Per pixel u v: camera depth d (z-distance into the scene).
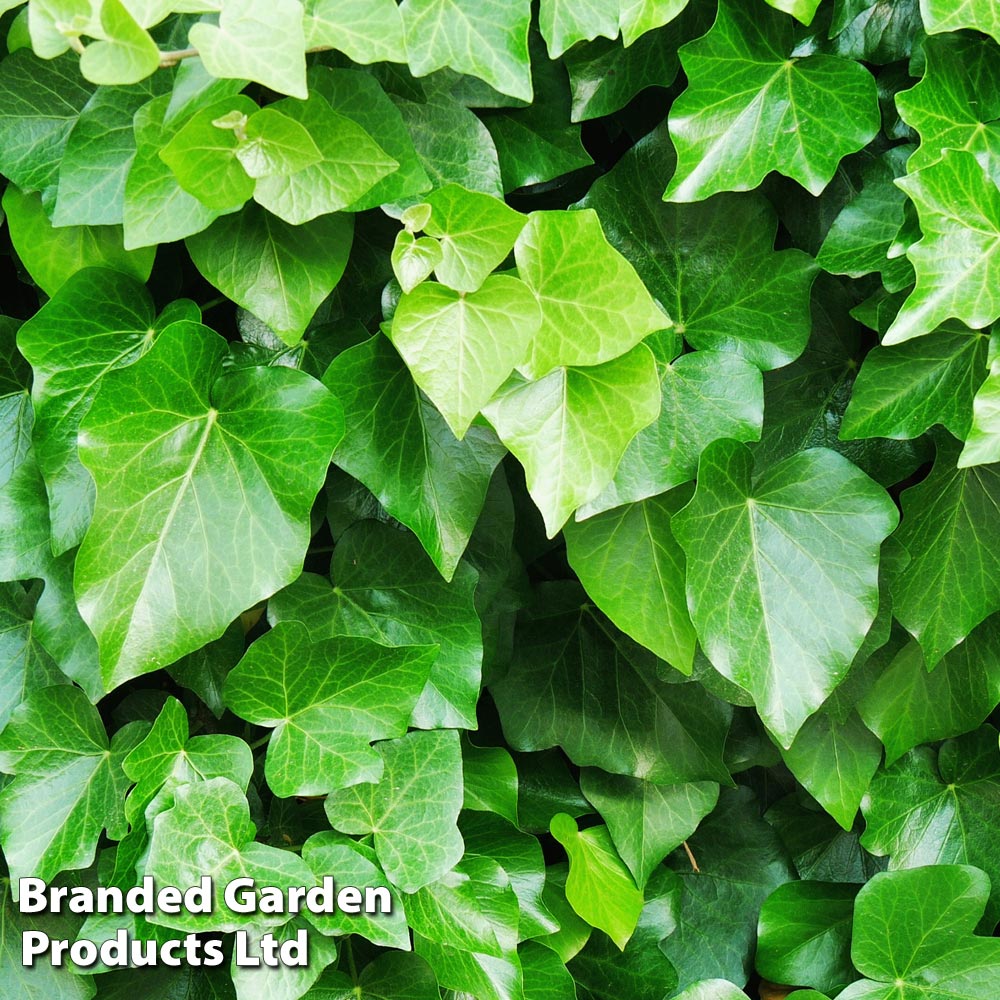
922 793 0.94
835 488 0.86
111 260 0.84
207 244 0.82
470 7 0.81
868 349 0.89
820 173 0.84
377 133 0.81
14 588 0.88
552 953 0.92
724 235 0.86
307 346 0.86
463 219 0.80
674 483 0.84
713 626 0.85
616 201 0.86
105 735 0.87
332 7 0.79
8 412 0.87
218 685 0.87
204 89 0.79
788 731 0.85
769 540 0.86
